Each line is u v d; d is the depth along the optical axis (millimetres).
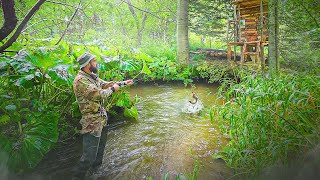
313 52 4180
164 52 11594
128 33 16375
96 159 3328
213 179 2959
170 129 4586
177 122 4934
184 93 7504
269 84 3715
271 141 2836
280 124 3039
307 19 4051
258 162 2711
